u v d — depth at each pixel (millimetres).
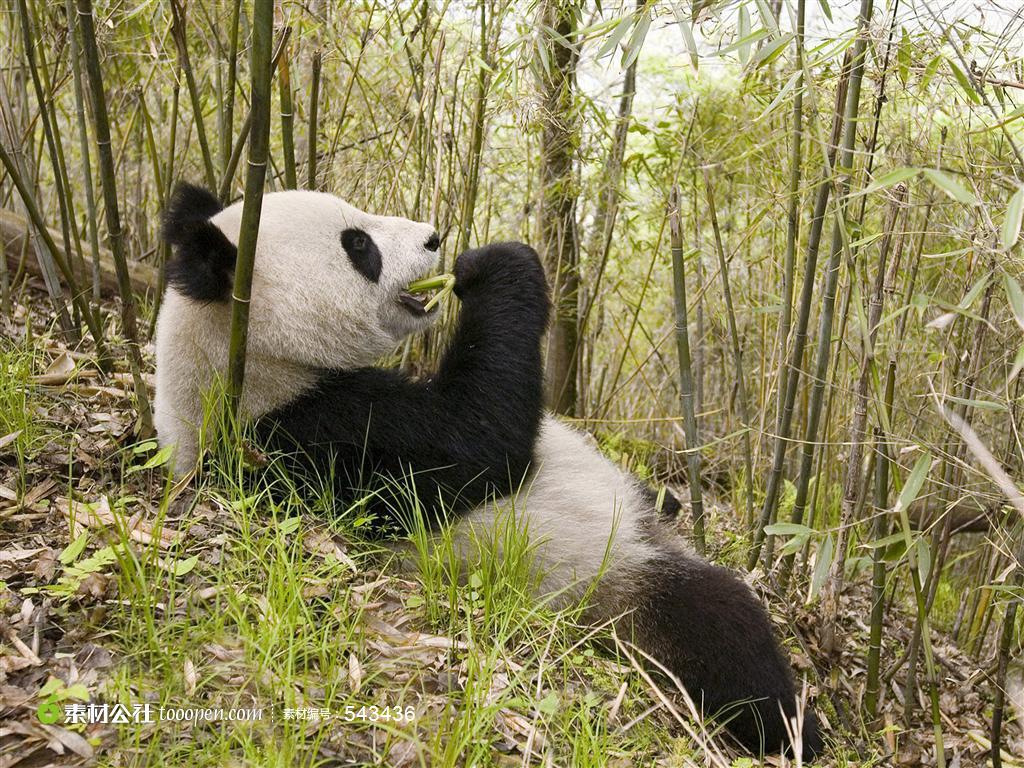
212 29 5086
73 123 7250
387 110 5590
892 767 3896
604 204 6020
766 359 5734
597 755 2705
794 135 4086
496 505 3697
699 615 3676
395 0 4770
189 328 3625
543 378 3930
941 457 3924
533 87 4480
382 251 3934
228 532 3301
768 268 5699
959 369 4230
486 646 3078
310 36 4660
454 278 4055
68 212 5254
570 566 3771
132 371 3824
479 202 6156
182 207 3486
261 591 3049
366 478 3658
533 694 3014
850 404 5395
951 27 3242
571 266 6055
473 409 3691
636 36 3227
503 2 4539
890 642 4820
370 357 3902
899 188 3613
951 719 4297
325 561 3281
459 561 3615
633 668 3467
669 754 3094
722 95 6031
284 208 3781
